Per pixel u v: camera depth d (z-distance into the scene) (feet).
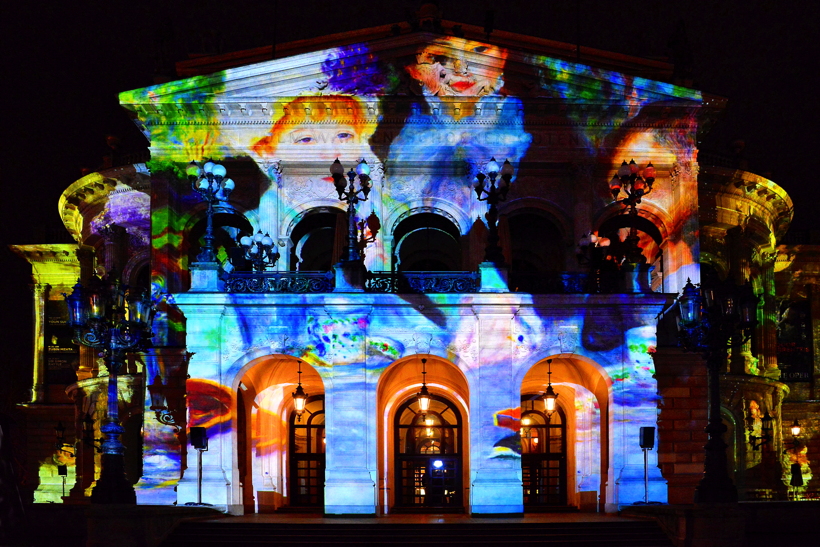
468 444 134.10
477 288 124.67
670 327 138.31
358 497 118.11
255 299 122.21
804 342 194.90
